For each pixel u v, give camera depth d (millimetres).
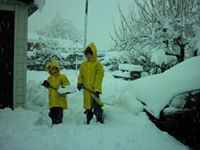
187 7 6918
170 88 3152
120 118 3400
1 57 4180
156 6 7191
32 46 14445
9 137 2914
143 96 3406
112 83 6465
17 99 4223
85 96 3533
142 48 7359
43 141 2838
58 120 3561
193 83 3078
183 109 2979
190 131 2916
